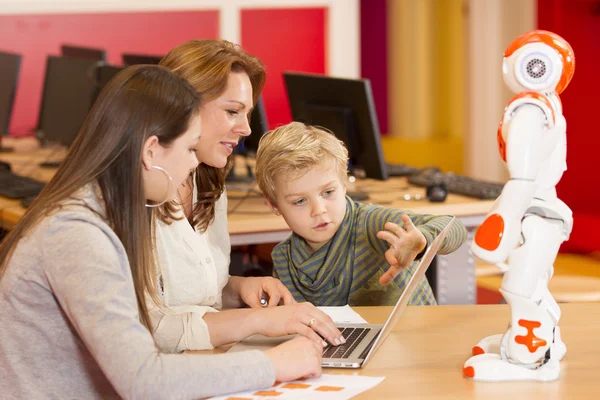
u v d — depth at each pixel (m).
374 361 1.83
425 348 1.90
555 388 1.66
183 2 6.43
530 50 1.63
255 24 6.62
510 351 1.72
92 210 1.71
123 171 1.72
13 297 1.71
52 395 1.75
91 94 4.32
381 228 2.35
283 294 2.25
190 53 2.25
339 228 2.38
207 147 2.25
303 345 1.77
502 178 6.35
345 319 2.12
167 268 2.13
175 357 1.65
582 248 5.18
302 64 6.74
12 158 4.91
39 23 6.25
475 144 6.47
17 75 5.02
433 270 3.30
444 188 3.46
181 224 2.16
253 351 1.73
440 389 1.67
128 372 1.59
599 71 5.36
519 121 1.63
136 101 1.72
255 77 2.38
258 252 4.10
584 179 5.46
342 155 2.29
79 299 1.63
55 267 1.66
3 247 1.74
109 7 6.33
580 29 5.34
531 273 1.68
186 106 1.75
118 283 1.65
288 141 2.25
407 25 8.47
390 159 8.29
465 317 2.12
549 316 1.71
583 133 5.43
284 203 2.29
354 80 3.38
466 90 6.61
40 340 1.74
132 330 1.63
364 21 8.87
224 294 2.36
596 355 1.83
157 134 1.72
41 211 1.71
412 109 8.59
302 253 2.40
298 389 1.68
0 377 1.74
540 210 1.70
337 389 1.67
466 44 6.55
